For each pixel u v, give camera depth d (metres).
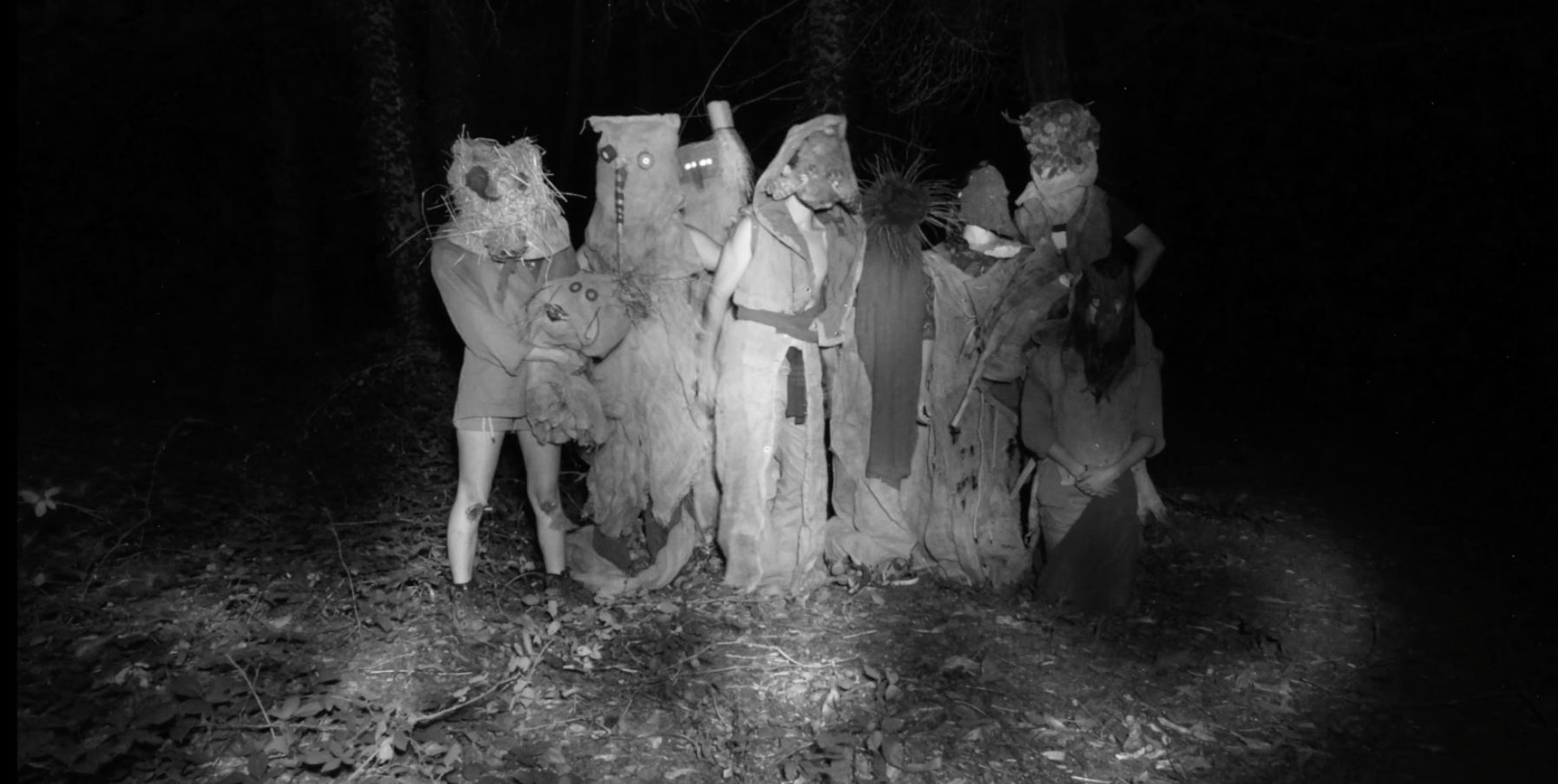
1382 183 15.23
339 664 4.86
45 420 9.36
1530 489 8.03
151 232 16.72
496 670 4.84
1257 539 6.91
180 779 3.97
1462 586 6.23
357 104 11.11
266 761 4.03
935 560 5.93
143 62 14.68
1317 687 5.07
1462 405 10.91
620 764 4.21
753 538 5.58
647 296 5.24
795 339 5.38
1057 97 9.47
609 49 20.95
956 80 11.19
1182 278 17.03
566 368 5.15
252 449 8.41
